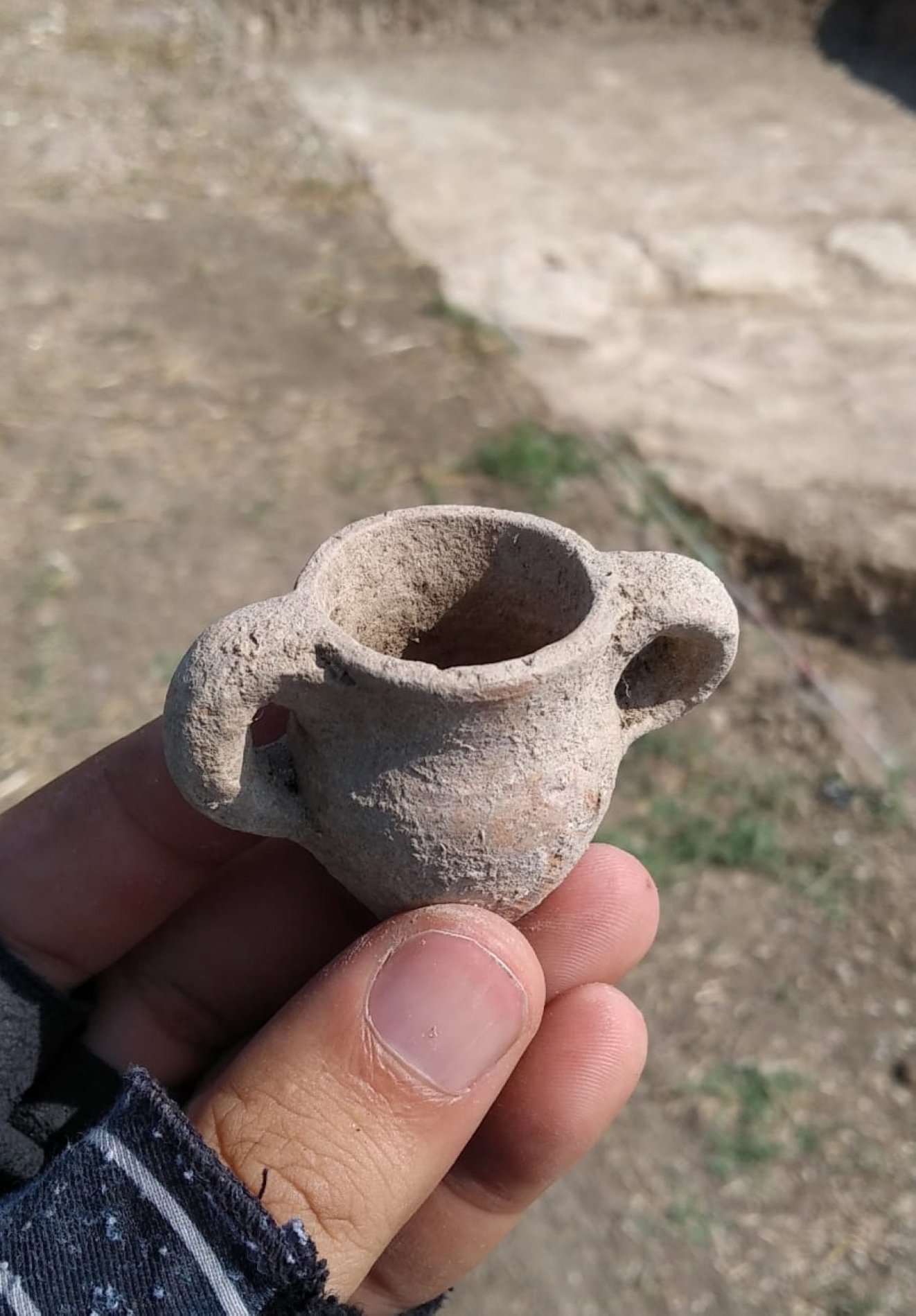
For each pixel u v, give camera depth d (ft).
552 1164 0.43
